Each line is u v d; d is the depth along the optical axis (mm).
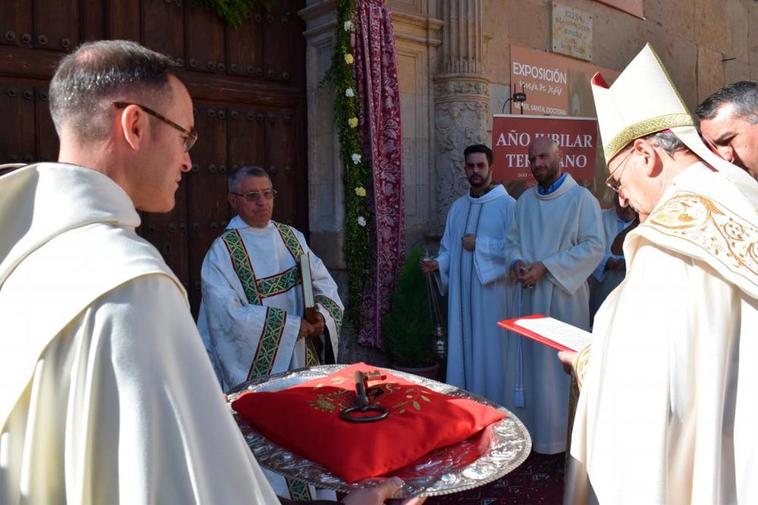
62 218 967
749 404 1287
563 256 4016
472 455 1559
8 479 902
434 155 5238
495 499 3566
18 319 921
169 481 891
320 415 1645
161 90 1078
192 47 4320
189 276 4359
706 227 1340
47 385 892
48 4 3715
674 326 1324
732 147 2064
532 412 4125
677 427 1317
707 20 8961
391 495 1366
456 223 4742
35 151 3688
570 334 2037
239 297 3033
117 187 1028
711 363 1301
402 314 4672
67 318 887
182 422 903
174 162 1110
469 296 4594
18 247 968
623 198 1664
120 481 861
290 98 4840
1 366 914
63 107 1057
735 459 1294
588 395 1563
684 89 8508
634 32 7555
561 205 4125
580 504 1585
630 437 1325
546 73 6254
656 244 1400
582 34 6719
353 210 4590
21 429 911
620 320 1407
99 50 1073
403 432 1551
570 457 1616
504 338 4414
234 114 4555
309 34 4801
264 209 3107
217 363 3051
